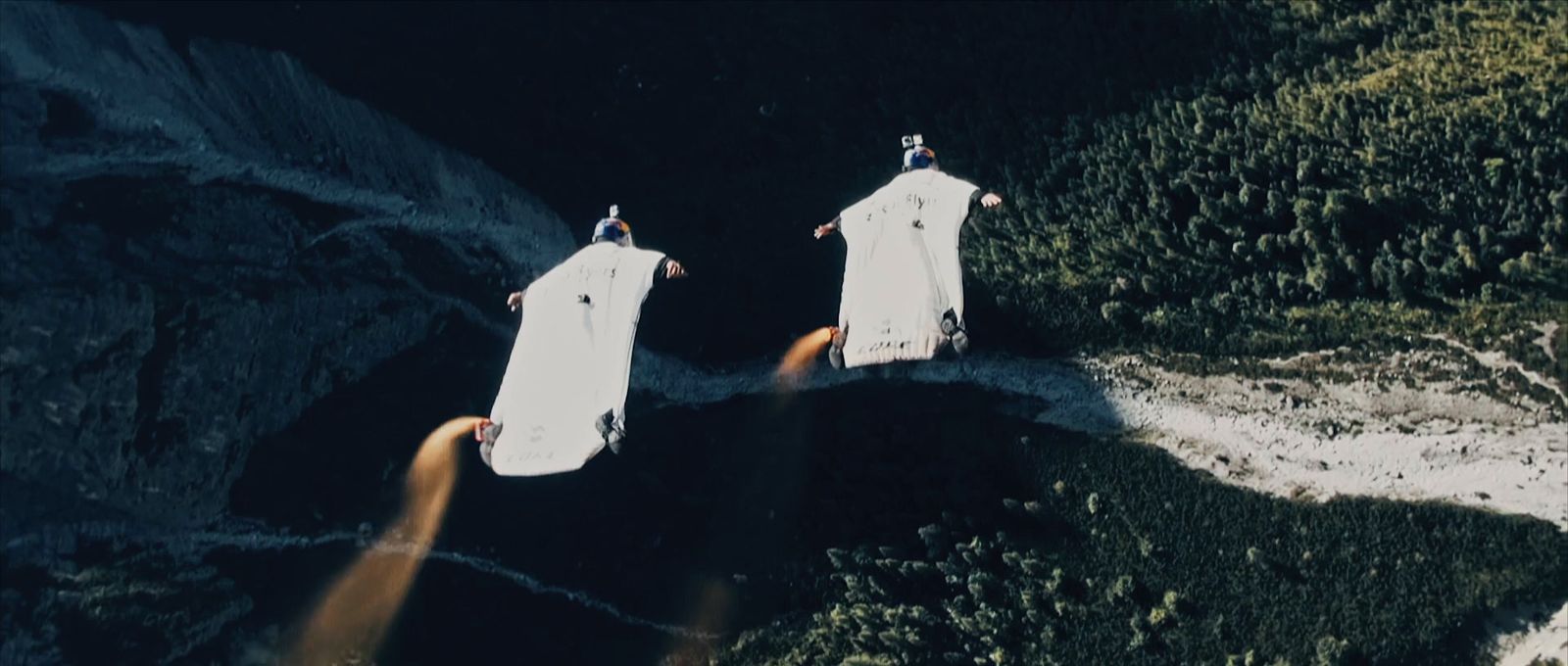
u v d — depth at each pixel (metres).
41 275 43.81
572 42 49.66
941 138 46.97
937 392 43.56
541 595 41.97
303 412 44.78
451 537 42.91
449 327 46.44
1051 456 41.78
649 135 48.50
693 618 40.97
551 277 29.47
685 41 49.53
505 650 41.25
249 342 44.38
